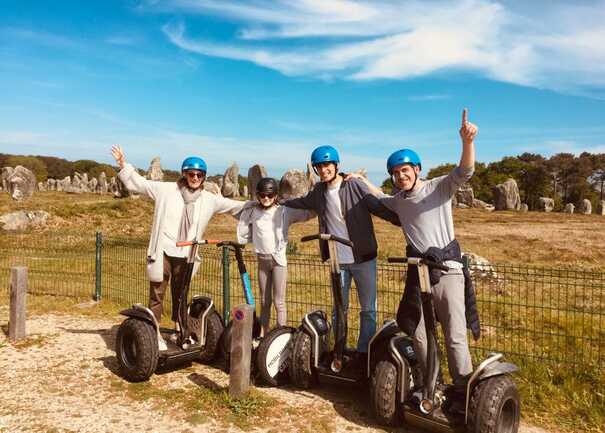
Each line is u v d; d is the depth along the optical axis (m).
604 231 24.17
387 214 4.10
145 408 4.05
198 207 5.04
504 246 17.39
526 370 4.70
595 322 6.39
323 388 4.49
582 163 80.62
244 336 4.12
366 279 4.28
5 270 10.32
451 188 3.44
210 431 3.67
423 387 3.53
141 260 11.31
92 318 6.96
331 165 4.26
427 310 3.33
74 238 14.62
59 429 3.65
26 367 4.96
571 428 3.77
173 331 5.22
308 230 21.66
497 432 3.18
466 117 3.23
